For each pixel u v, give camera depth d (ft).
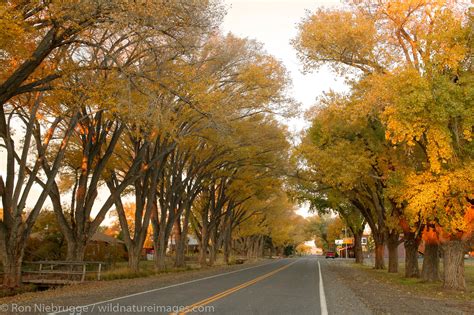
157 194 120.78
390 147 78.54
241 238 306.35
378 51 70.69
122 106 60.80
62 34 50.67
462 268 71.00
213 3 58.13
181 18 56.08
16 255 68.13
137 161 89.40
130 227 256.93
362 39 69.05
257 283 74.43
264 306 44.09
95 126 87.04
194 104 67.26
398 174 71.20
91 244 155.12
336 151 81.82
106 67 57.77
